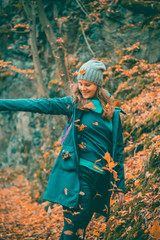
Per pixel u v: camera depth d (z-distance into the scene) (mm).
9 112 7113
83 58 5242
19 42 5988
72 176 1767
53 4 5449
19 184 5953
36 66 4254
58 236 3068
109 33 5105
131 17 4961
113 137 1890
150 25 4809
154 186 2301
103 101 1897
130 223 2248
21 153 6477
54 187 1811
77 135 1819
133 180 2742
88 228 2748
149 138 3244
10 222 3959
